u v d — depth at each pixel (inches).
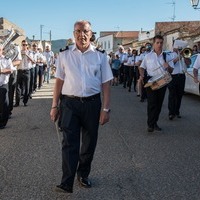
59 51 186.2
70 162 179.9
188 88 571.8
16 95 459.8
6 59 325.4
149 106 321.4
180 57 374.6
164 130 333.7
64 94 185.5
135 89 677.3
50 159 238.2
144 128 340.5
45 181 200.1
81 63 182.1
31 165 226.4
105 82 187.5
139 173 215.0
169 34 1486.2
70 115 181.9
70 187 181.8
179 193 186.7
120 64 830.5
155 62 317.4
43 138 295.0
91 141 188.4
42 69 713.6
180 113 429.7
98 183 198.5
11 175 209.0
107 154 252.1
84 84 181.6
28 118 381.1
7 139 292.2
